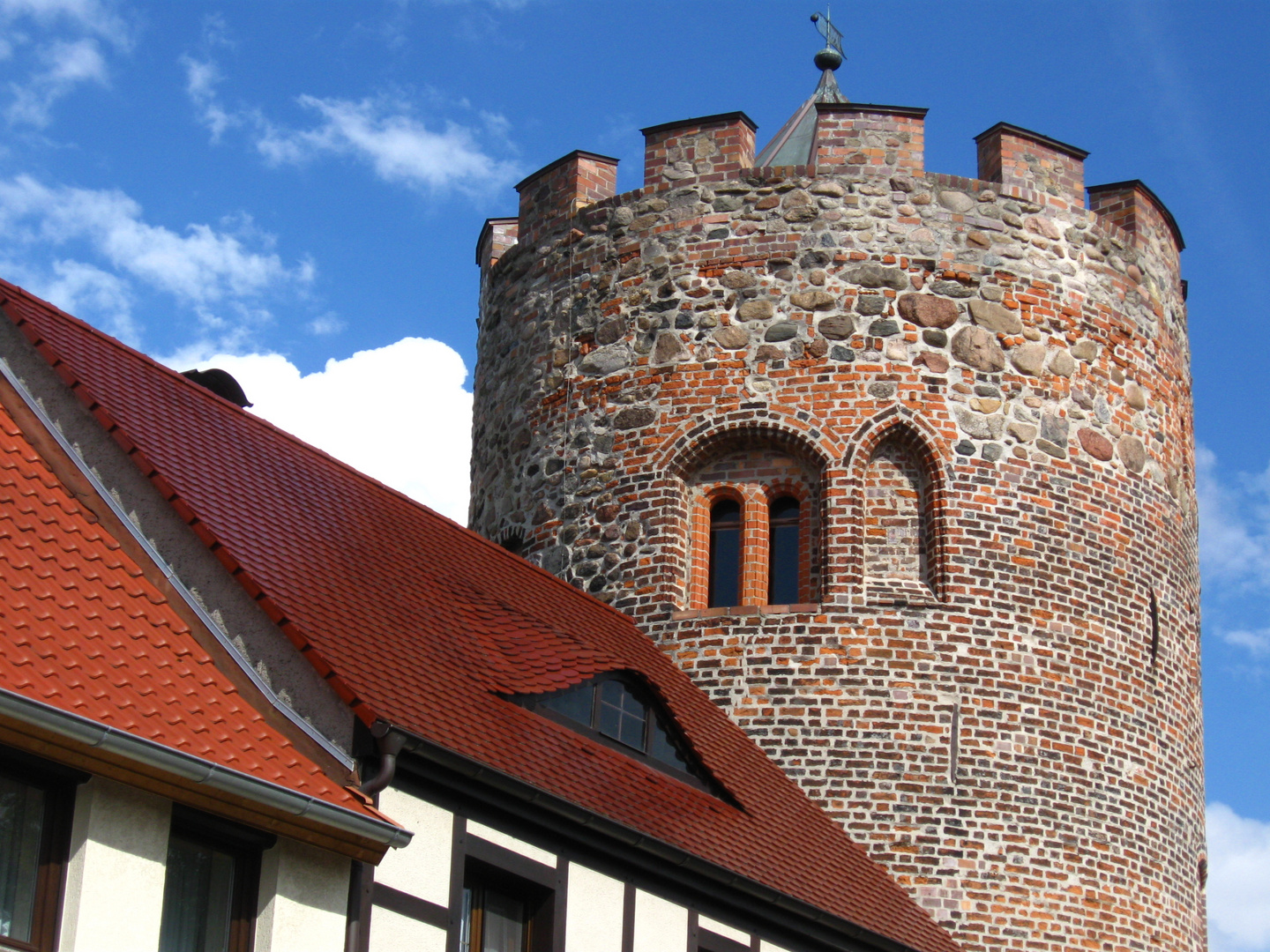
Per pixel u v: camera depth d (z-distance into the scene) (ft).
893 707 76.07
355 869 47.21
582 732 61.16
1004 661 77.15
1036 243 82.99
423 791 50.31
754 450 81.10
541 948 52.80
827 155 82.99
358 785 48.19
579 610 73.15
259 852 45.88
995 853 74.54
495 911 52.60
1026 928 73.92
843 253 81.56
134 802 43.32
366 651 53.47
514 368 87.61
